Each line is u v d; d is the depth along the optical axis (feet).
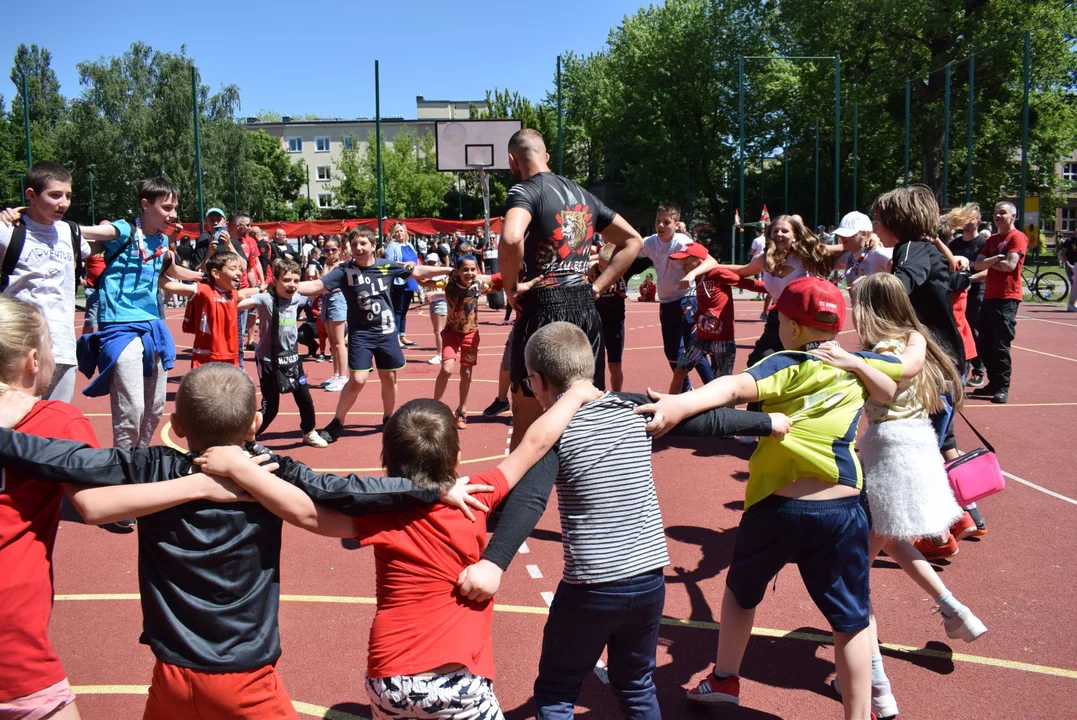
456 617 7.78
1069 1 117.19
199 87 158.92
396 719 7.63
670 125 168.96
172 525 7.49
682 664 11.84
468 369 25.67
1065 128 126.11
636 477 8.53
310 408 23.80
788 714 10.61
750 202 168.04
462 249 27.94
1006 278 27.96
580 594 8.34
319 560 15.64
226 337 21.47
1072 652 11.98
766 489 9.55
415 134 267.59
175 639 7.48
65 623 12.95
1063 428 25.16
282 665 11.66
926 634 12.61
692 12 164.25
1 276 14.80
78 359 16.71
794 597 14.07
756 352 22.94
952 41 120.67
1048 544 16.06
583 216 14.03
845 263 20.74
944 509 11.23
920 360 10.53
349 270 23.73
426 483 8.09
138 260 17.04
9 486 7.36
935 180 125.08
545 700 8.69
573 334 9.12
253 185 164.66
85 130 152.15
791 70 157.28
